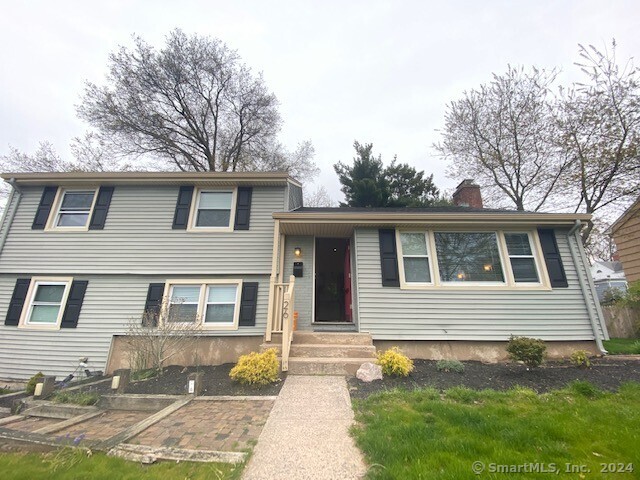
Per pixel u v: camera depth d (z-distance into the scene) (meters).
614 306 9.05
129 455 2.77
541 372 5.27
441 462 2.45
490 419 3.19
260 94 17.66
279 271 7.76
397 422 3.21
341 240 9.48
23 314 7.41
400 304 6.88
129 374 5.23
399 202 17.41
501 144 15.59
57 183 8.39
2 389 6.20
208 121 17.44
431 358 6.57
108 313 7.35
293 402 4.05
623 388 4.20
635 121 11.57
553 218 6.96
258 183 8.33
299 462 2.57
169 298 7.48
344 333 6.39
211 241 7.90
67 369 6.98
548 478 2.21
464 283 7.02
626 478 2.23
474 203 12.45
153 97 15.32
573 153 13.06
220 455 2.68
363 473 2.40
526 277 7.05
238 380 5.01
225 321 7.40
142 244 7.87
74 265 7.69
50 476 2.49
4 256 7.82
